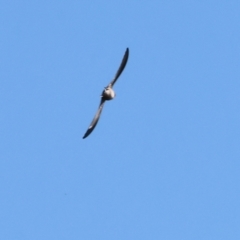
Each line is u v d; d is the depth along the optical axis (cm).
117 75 4375
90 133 4394
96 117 4400
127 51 4319
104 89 4375
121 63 4347
